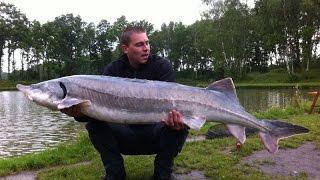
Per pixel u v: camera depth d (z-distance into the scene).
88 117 6.22
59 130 20.12
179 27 97.06
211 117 5.96
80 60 95.56
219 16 69.69
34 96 5.79
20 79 91.25
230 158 8.50
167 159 6.65
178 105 5.89
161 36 99.62
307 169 8.05
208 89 6.10
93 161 8.59
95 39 99.00
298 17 65.69
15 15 91.44
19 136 18.45
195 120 5.88
